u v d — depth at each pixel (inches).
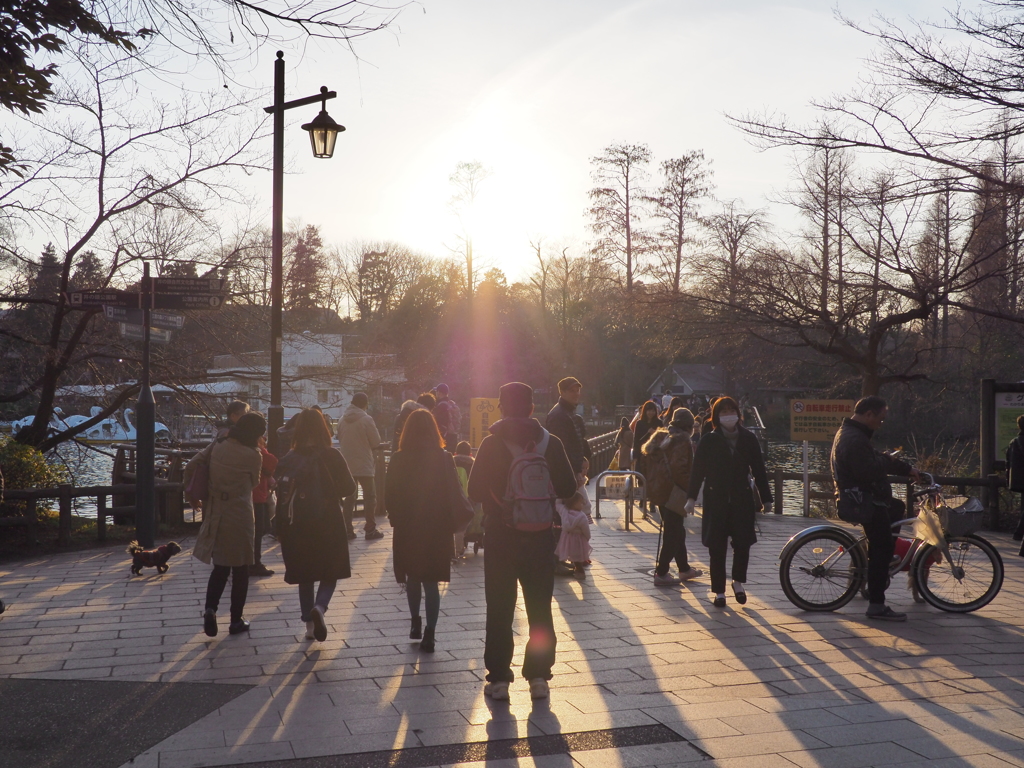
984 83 481.4
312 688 198.8
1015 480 453.7
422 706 185.6
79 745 164.1
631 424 577.3
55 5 257.0
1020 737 165.0
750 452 285.9
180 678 207.2
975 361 783.1
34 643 240.5
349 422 440.1
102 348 553.0
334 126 393.4
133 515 512.4
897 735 166.1
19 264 519.8
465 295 2268.7
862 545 279.0
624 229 1800.0
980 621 265.4
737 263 689.6
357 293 2716.5
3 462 444.1
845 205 585.9
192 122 520.1
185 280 379.6
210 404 596.4
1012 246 550.0
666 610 278.8
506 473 197.3
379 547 415.2
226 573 245.8
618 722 174.6
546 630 193.9
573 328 2255.2
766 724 172.7
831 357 776.9
